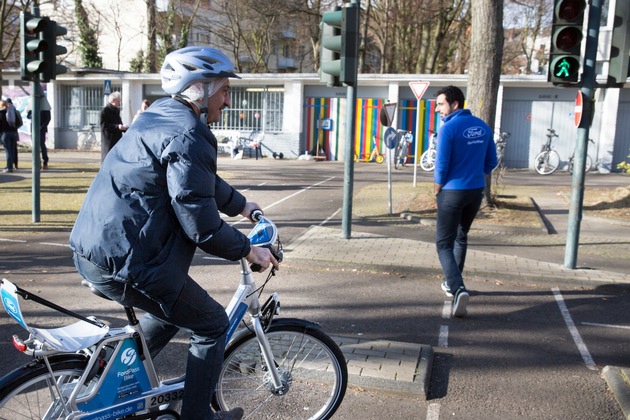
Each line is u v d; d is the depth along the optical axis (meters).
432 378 4.19
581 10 6.54
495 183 12.51
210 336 2.80
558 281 6.71
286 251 7.81
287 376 3.20
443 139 5.31
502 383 4.14
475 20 10.87
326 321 5.39
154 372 2.86
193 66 2.72
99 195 2.56
